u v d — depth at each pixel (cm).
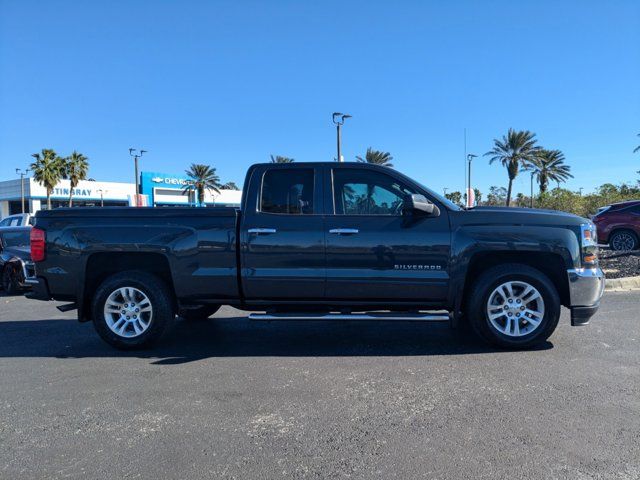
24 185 5706
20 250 1141
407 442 346
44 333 698
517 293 550
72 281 583
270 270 557
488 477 300
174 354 573
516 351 552
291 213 563
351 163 572
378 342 609
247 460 328
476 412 393
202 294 571
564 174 5272
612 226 1496
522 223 539
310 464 321
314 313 568
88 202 6150
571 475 300
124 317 587
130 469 320
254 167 581
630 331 632
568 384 449
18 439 364
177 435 366
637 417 379
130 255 588
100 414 406
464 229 542
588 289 535
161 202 6381
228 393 446
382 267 546
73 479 309
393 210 561
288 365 523
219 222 564
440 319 538
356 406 411
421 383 461
